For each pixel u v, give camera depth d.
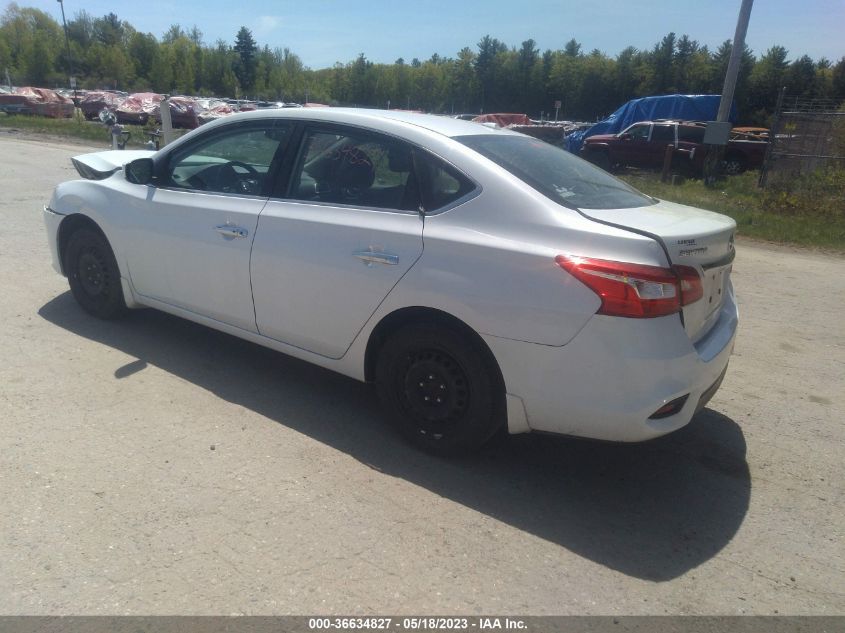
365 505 3.11
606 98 94.00
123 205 4.65
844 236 11.29
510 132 4.18
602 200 3.49
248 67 109.06
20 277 6.10
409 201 3.50
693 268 3.07
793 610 2.62
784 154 15.89
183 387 4.17
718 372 3.30
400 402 3.63
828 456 3.85
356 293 3.56
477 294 3.16
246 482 3.22
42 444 3.41
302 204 3.83
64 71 95.19
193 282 4.31
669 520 3.17
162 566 2.62
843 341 5.89
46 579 2.52
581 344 2.96
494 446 3.75
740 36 15.23
